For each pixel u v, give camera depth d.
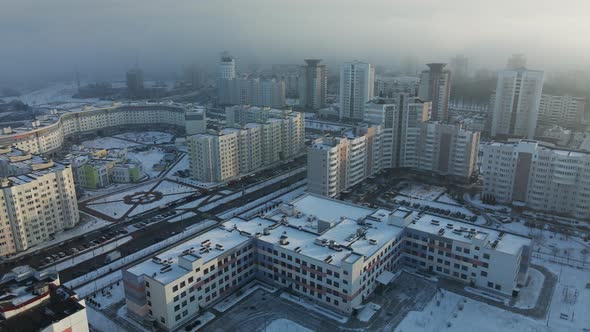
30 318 102.25
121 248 198.12
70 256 191.25
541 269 171.12
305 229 172.38
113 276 173.25
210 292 150.50
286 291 159.25
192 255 146.75
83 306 107.25
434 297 153.75
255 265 168.00
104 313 147.75
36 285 109.50
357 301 147.00
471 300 151.62
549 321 139.88
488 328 137.12
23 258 190.00
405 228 172.38
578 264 174.75
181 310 140.38
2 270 180.25
